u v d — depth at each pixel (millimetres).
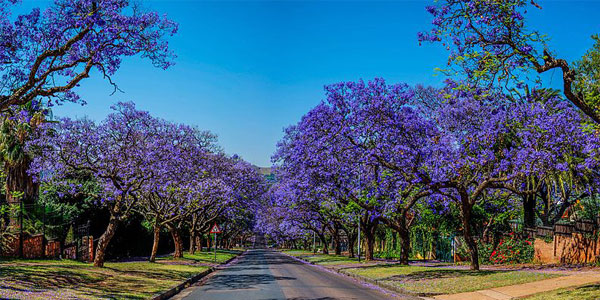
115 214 22422
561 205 29578
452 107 25656
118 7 13484
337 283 20344
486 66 12523
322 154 22859
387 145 20312
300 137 25422
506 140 22531
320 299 14133
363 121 20516
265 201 55000
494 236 27609
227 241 97000
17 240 24516
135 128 22500
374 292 16844
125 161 21453
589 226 20578
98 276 17344
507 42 12375
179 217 31578
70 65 13719
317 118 21422
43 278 14633
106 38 13523
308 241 91688
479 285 16297
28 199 27188
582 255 20578
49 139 20438
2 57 13281
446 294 15367
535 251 23547
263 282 20266
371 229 35906
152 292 14750
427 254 39375
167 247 52719
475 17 12438
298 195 31188
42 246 26188
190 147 28172
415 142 20500
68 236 30750
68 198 29891
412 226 37594
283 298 14352
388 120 20094
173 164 23188
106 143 21469
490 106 22609
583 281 14648
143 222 40125
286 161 29625
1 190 26938
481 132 22719
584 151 18578
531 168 19766
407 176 20688
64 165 20953
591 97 23109
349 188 26641
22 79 14195
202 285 19234
